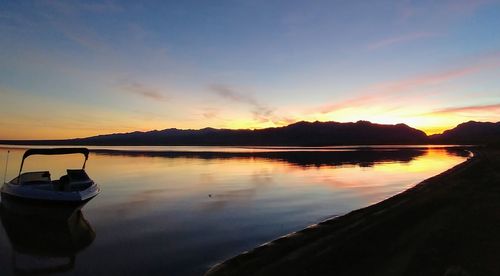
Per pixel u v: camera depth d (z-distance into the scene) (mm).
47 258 14516
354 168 54438
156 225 19219
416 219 15586
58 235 17875
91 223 19891
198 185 35500
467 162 51594
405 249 11617
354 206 24062
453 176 32125
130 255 14539
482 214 15430
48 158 82625
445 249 11102
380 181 37875
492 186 23562
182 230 18125
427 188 26141
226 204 25031
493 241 11695
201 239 16516
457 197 19875
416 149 144875
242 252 14547
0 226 19859
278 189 32281
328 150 140500
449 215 15586
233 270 11625
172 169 54156
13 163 64188
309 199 26906
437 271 9539
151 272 12711
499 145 117812
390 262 10594
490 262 9883
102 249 15414
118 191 31609
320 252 12172
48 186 22000
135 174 46656
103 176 44125
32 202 20219
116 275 12602
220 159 80375
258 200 26578
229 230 18000
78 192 20250
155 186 34844
